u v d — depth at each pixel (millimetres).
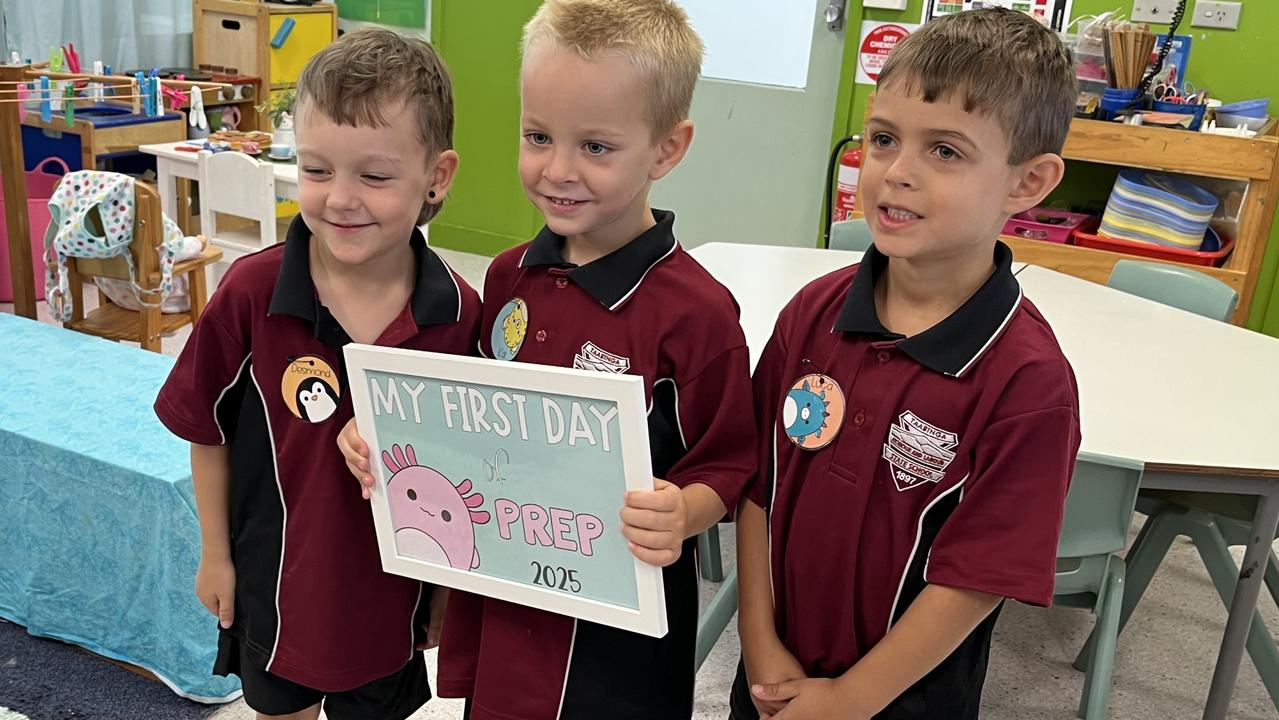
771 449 1222
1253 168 3266
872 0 4168
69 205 2875
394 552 1224
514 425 1107
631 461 1056
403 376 1145
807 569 1170
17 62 3324
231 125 4887
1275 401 2020
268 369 1262
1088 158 3463
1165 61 3686
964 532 1070
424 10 5020
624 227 1200
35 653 2145
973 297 1081
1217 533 2137
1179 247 3432
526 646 1237
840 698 1108
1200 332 2404
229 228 4230
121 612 2066
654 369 1180
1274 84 3703
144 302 2920
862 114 4340
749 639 1216
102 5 4742
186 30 5145
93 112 4207
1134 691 2332
